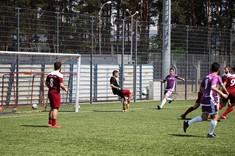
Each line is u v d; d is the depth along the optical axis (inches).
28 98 985.5
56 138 509.4
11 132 560.7
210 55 1401.3
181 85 1387.8
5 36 993.5
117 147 449.4
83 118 749.3
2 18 986.7
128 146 456.4
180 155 411.2
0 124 652.1
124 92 893.2
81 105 1068.5
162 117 777.6
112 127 620.4
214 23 2829.7
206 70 1397.6
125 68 1242.6
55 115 615.5
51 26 1063.6
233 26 2893.7
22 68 992.2
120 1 2950.3
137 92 1273.4
